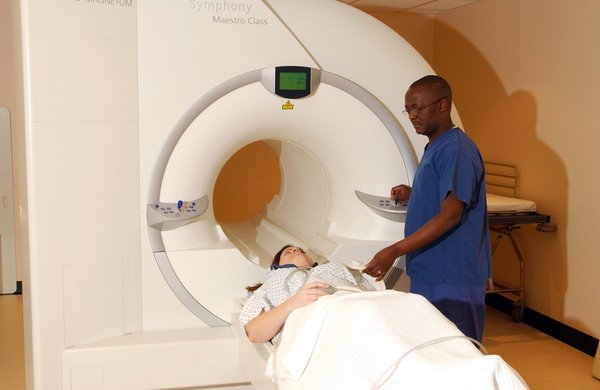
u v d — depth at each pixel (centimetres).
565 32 371
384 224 267
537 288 406
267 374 194
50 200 225
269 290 224
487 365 139
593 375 333
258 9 243
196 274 242
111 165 231
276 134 257
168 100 235
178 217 237
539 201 398
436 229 222
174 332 240
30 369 241
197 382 233
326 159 268
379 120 261
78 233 229
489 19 441
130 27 230
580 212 367
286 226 312
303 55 249
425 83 234
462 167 227
